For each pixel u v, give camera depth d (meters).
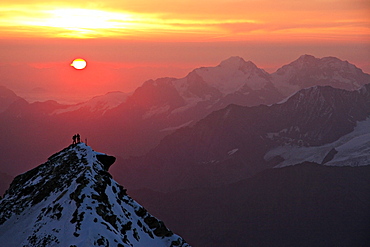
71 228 79.56
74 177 91.38
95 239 77.00
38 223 84.88
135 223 89.56
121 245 78.69
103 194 87.44
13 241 84.00
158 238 91.25
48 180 95.94
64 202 85.56
